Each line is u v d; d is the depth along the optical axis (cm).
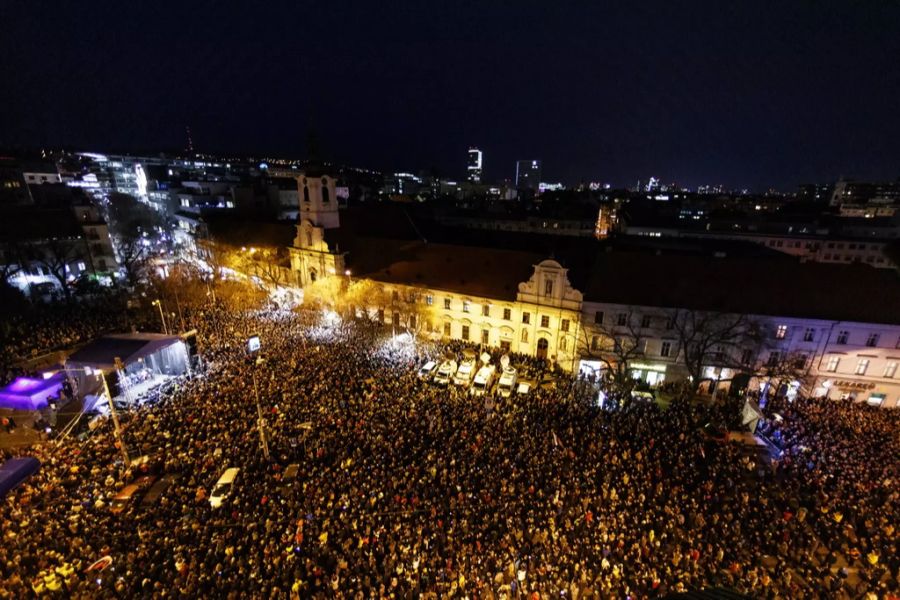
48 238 7019
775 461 3128
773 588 2084
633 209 11312
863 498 2684
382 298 5916
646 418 3591
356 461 2898
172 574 2077
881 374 4147
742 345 4347
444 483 2738
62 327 5209
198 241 9044
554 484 2738
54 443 3200
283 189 12200
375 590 2053
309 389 3772
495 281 5309
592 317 4666
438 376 4334
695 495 2738
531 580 2109
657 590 2034
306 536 2323
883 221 9738
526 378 4591
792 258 5903
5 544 2209
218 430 3203
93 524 2400
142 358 3959
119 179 14475
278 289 7081
